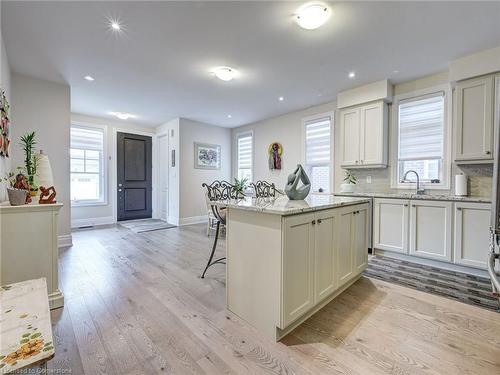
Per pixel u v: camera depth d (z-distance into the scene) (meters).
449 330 1.77
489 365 1.43
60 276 2.72
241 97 4.41
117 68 3.28
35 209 2.03
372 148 3.81
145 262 3.19
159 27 2.41
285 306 1.62
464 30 2.45
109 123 5.94
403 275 2.79
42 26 2.38
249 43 2.69
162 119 5.97
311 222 1.84
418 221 3.12
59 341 1.63
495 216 1.13
